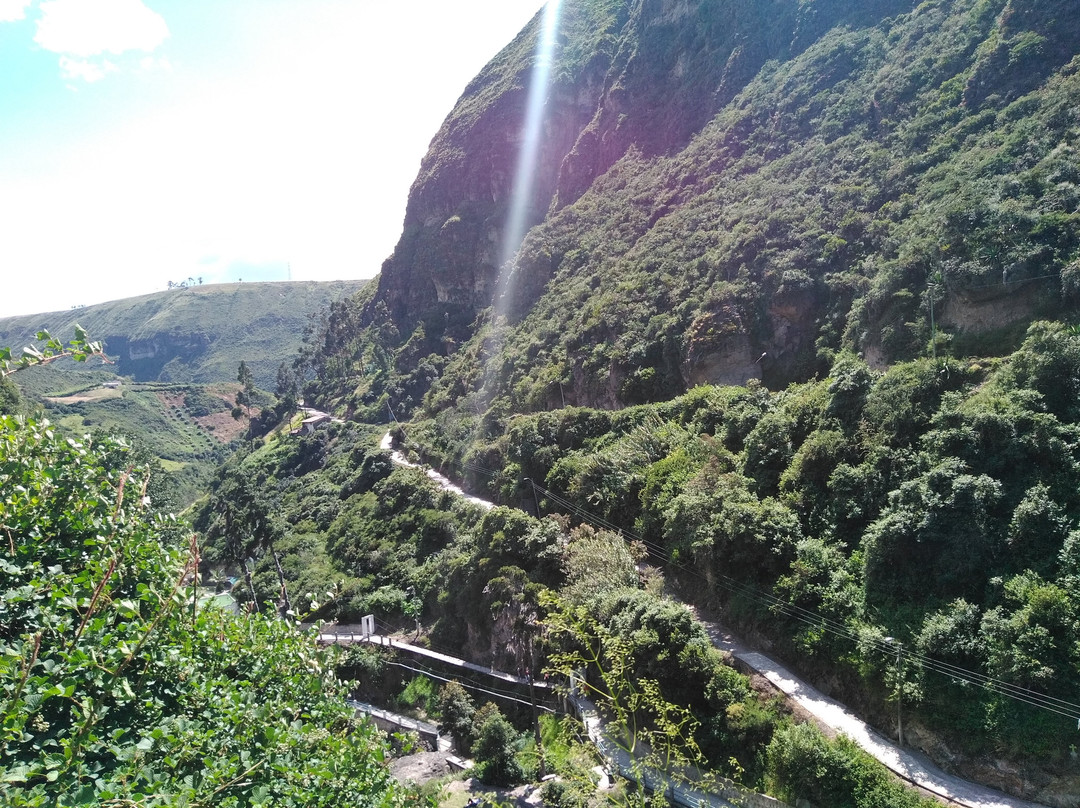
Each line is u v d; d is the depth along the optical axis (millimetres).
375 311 120000
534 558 37625
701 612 31078
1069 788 19219
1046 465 24516
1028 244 33000
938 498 24781
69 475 11773
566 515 41438
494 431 61969
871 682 23656
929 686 21906
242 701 11102
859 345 40438
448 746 33750
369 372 106312
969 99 46562
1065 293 30797
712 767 23750
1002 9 49188
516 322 78625
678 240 60312
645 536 36156
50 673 8500
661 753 24031
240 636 13039
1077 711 19406
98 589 8711
